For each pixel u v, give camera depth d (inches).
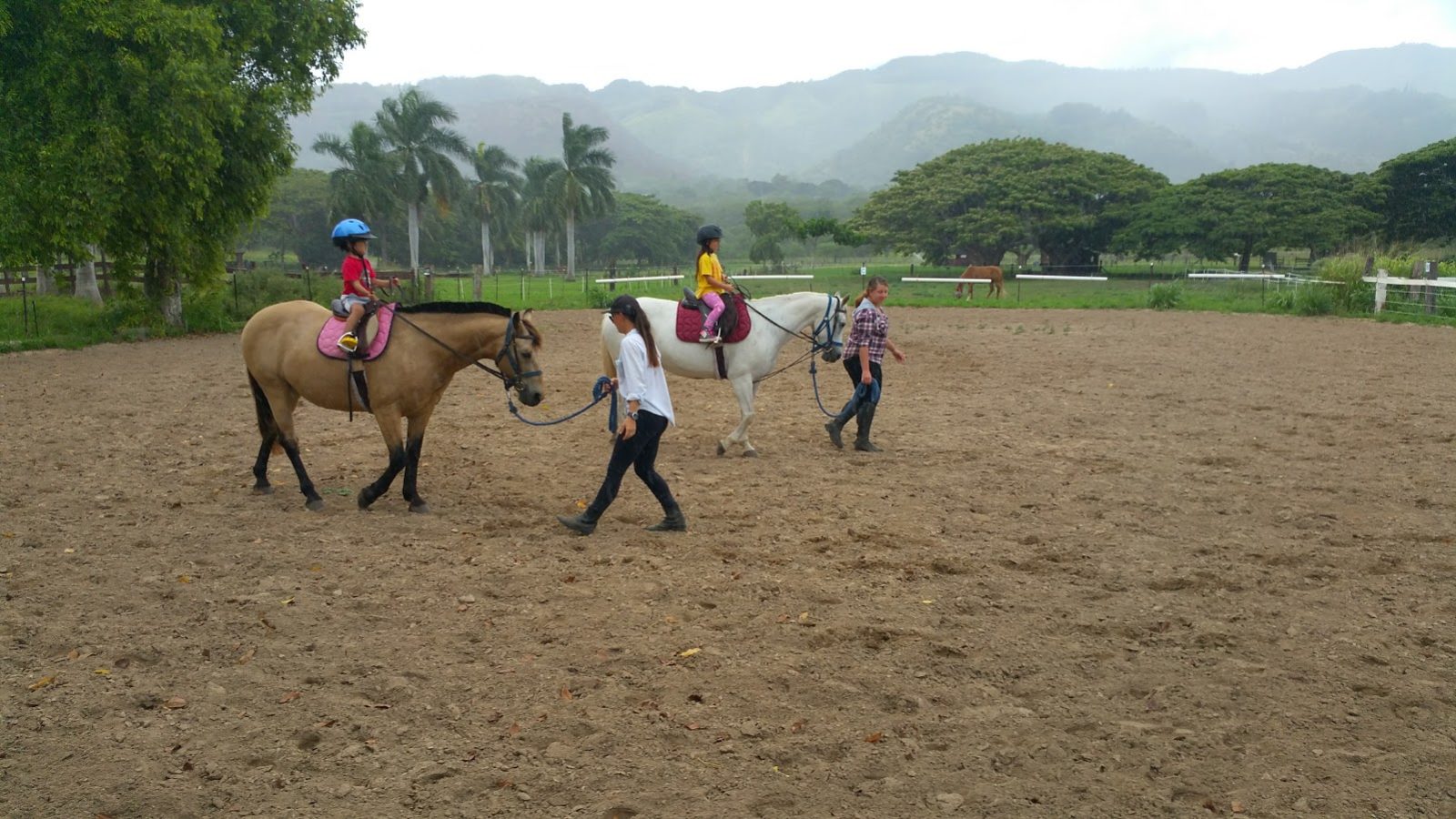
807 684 185.2
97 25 738.8
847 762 158.6
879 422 458.6
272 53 932.6
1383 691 183.3
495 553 261.7
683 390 554.3
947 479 347.6
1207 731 169.3
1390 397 501.0
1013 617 220.1
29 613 217.0
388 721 171.0
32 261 815.7
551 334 883.4
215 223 889.5
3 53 765.3
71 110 753.6
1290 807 146.5
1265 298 1136.2
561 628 211.8
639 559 257.3
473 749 161.5
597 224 4126.5
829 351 385.1
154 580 238.8
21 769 154.4
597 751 161.0
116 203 769.6
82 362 679.1
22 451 386.0
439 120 2335.1
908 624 214.8
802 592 234.7
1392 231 2342.5
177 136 777.6
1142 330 872.3
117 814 143.2
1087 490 331.3
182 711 174.6
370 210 2277.3
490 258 2790.4
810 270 2694.4
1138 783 153.1
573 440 417.1
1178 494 324.5
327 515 298.7
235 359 701.3
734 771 155.6
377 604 224.1
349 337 280.2
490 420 462.0
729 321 368.8
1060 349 743.7
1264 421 446.6
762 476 352.8
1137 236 2363.4
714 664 194.1
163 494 322.3
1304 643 205.6
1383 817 143.6
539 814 143.3
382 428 294.8
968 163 2657.5
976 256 2610.7
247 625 211.5
